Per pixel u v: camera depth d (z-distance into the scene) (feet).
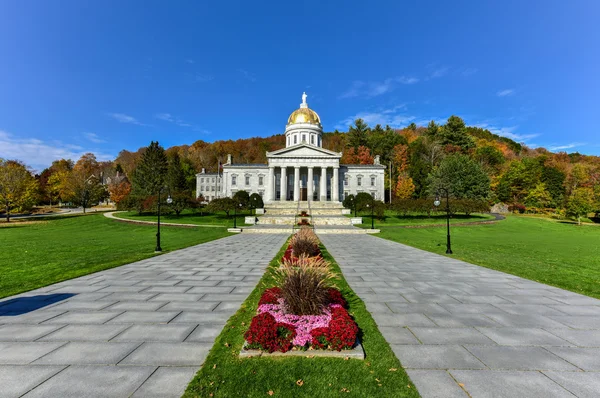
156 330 20.12
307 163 216.95
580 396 13.20
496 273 39.04
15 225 133.90
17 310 23.95
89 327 20.57
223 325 21.06
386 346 17.76
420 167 247.29
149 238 89.56
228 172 242.58
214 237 87.15
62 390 13.39
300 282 21.25
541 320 22.49
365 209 158.61
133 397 12.94
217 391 13.25
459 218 160.04
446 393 13.34
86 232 112.16
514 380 14.47
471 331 20.38
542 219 172.55
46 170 326.85
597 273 39.22
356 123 312.09
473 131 390.83
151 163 213.46
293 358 16.15
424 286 32.30
